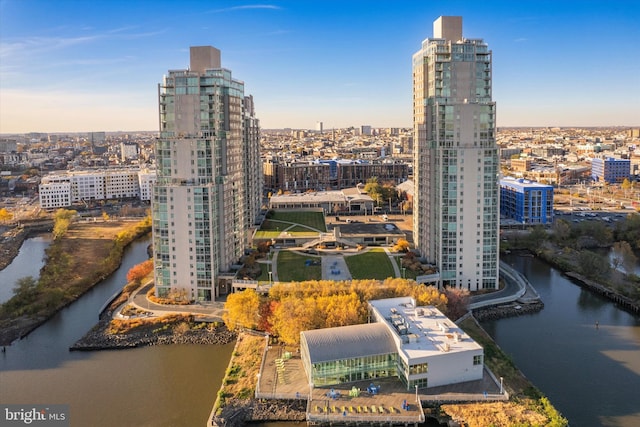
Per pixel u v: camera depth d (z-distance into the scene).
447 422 160.50
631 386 181.75
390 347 181.25
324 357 175.38
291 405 169.25
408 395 170.00
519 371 187.38
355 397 169.25
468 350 176.88
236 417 163.75
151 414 168.62
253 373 187.62
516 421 155.50
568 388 180.75
